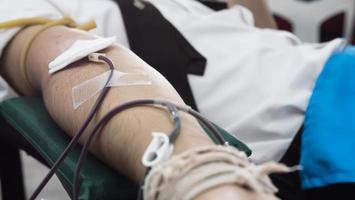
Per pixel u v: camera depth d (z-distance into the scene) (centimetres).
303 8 184
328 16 190
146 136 58
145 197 53
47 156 67
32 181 121
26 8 84
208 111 90
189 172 52
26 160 128
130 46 90
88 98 65
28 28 81
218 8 112
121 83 65
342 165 81
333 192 83
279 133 89
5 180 100
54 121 71
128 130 60
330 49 95
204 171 51
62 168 63
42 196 78
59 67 70
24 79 80
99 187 60
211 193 50
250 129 89
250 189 51
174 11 98
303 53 96
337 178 81
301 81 92
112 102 63
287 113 90
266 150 88
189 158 52
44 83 72
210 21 98
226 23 99
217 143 57
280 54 96
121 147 60
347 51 97
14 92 85
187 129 58
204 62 93
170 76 89
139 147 58
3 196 102
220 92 91
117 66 68
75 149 65
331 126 85
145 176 54
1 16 82
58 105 68
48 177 64
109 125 61
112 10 93
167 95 64
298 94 91
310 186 84
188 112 60
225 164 52
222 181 51
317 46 100
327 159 82
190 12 101
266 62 95
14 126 75
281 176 88
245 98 91
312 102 89
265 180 52
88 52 70
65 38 76
